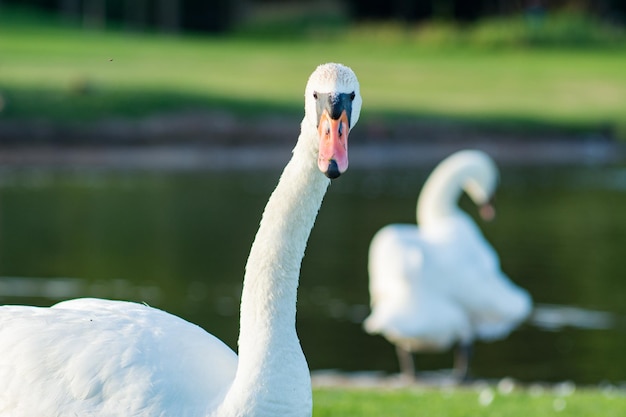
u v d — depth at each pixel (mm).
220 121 31234
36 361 4848
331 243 18156
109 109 31328
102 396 4781
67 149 28953
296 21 57906
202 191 23703
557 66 47375
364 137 31109
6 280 15133
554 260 16906
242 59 44688
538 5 59031
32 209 20969
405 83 40875
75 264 16266
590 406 8477
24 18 53000
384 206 21969
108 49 44688
